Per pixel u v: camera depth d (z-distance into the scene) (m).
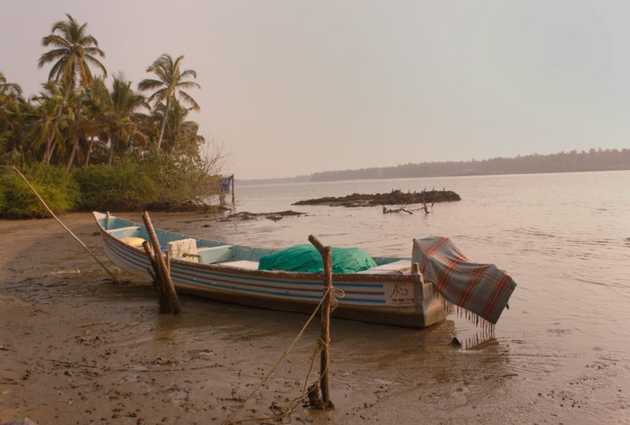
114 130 49.59
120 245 13.94
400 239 24.86
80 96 46.94
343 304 9.77
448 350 8.36
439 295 9.59
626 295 12.02
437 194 57.59
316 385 6.35
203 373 7.49
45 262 17.50
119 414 6.16
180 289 12.25
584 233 25.02
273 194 120.75
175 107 58.12
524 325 9.75
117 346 8.73
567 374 7.32
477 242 22.84
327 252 6.43
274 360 8.02
